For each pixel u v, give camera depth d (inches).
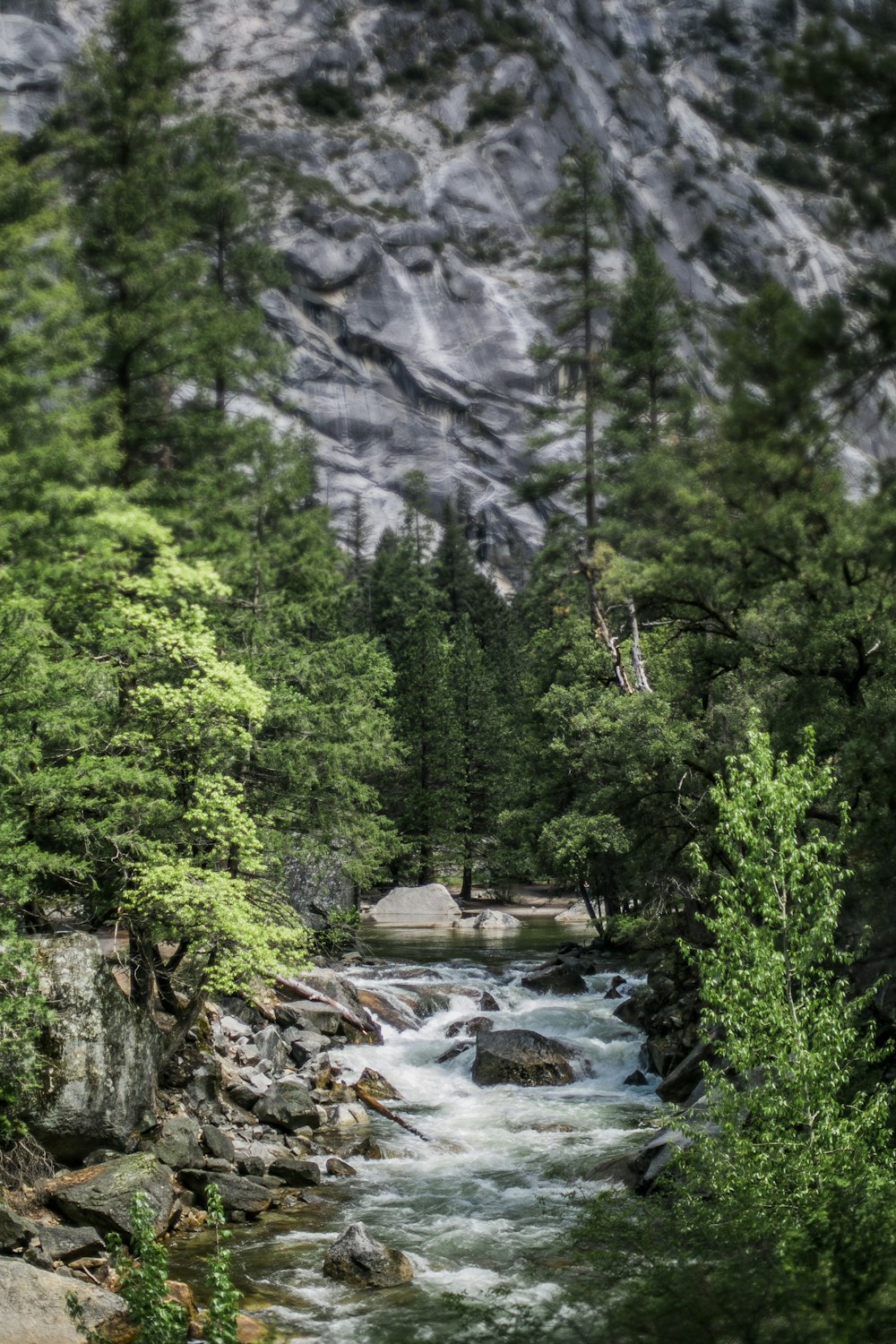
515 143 7436.0
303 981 1076.5
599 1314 336.8
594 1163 701.9
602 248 1379.2
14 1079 545.6
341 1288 506.0
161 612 764.0
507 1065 937.5
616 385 1244.5
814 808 660.1
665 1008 1015.0
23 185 982.4
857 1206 358.9
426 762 2519.7
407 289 6373.0
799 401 416.8
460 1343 422.9
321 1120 788.6
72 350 983.0
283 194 6461.6
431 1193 651.5
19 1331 404.2
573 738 1401.3
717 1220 389.4
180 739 745.0
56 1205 547.8
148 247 1155.3
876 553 486.0
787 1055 451.8
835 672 691.4
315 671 1140.5
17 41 5994.1
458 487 5797.2
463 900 2464.3
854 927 607.2
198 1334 445.1
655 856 975.6
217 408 1280.8
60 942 642.2
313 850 1063.6
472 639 2994.6
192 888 679.1
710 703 975.0
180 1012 812.0
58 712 666.8
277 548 1240.8
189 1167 629.9
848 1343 290.7
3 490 819.4
